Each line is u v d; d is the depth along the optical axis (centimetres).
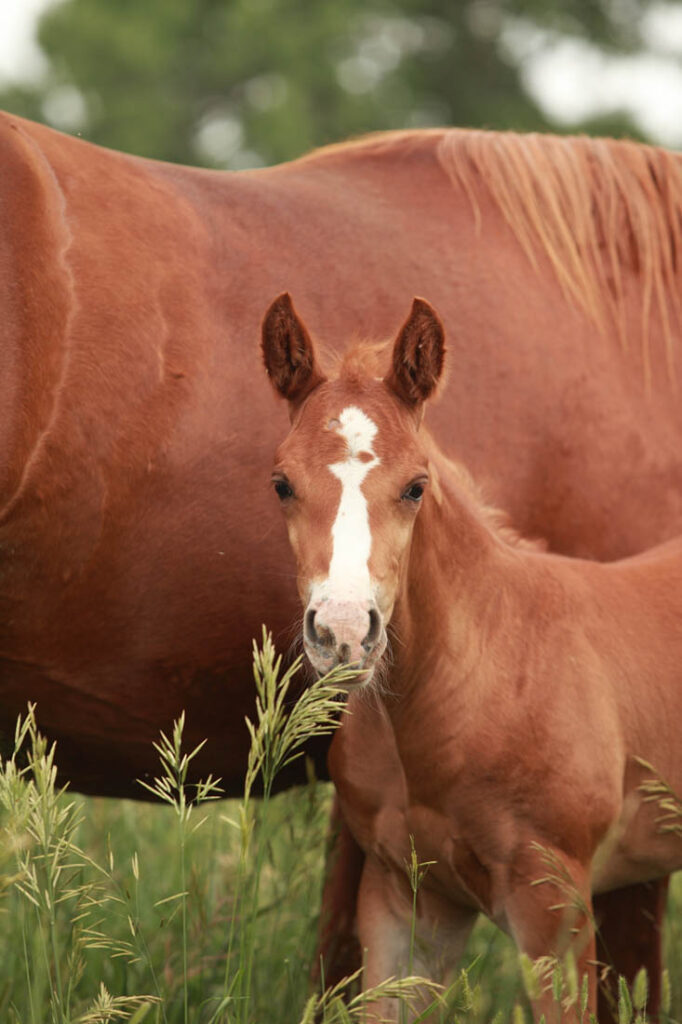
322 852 619
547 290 563
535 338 552
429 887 502
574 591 514
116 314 488
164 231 507
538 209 573
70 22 2961
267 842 544
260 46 2872
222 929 578
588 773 482
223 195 532
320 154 590
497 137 586
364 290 534
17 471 468
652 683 512
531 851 473
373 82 2973
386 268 540
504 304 552
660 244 586
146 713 516
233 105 2961
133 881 592
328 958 551
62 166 499
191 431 496
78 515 480
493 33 3070
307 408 461
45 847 413
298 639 507
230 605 507
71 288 483
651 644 519
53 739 520
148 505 491
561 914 470
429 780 478
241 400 505
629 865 520
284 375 475
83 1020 418
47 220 486
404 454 445
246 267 518
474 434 536
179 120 2872
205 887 579
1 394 466
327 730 418
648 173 591
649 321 577
